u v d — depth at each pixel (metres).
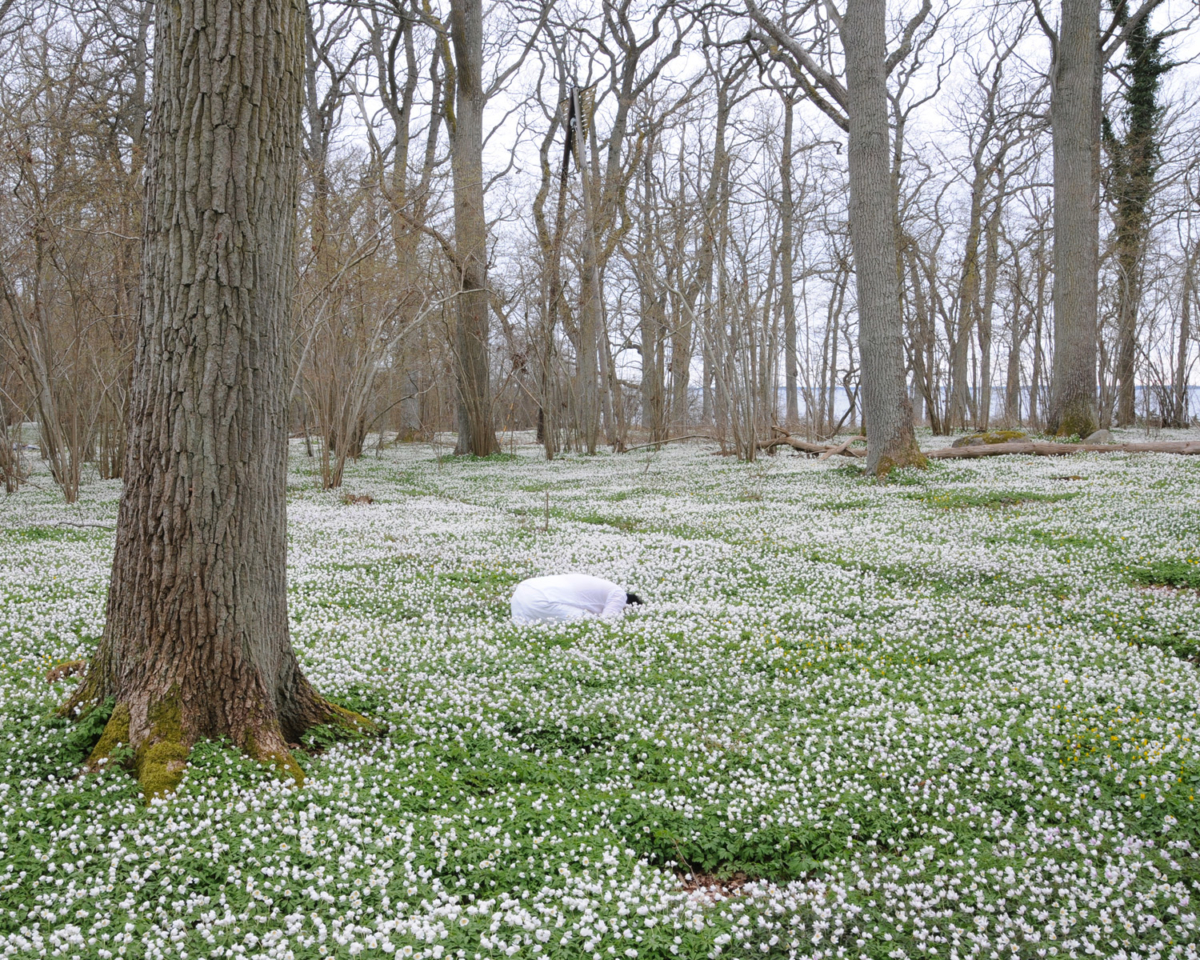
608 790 4.81
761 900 3.88
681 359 39.00
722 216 32.34
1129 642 7.46
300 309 20.92
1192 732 5.20
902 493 16.86
